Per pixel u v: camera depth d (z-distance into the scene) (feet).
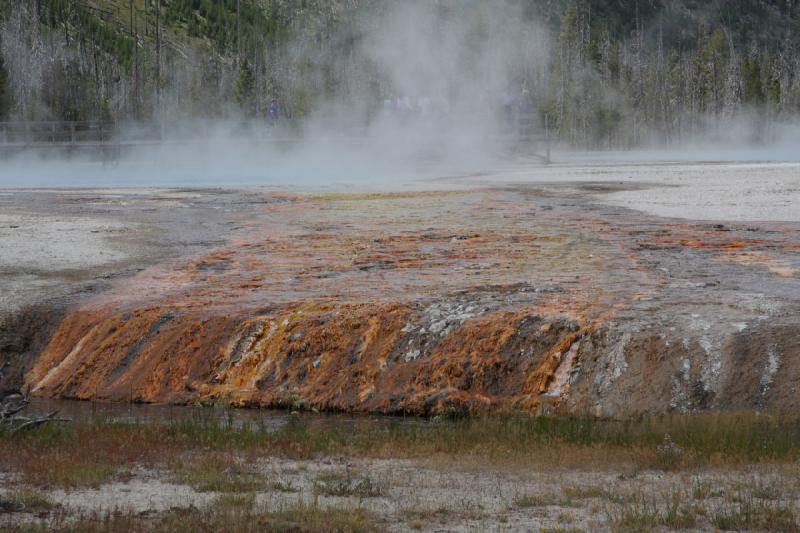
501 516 40.29
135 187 223.92
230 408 76.43
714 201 163.84
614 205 163.63
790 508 40.73
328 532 37.86
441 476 47.19
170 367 82.94
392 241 127.34
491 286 93.40
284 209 168.96
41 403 79.92
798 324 72.90
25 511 40.88
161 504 42.09
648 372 69.82
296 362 80.69
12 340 89.97
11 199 188.34
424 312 83.25
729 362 68.54
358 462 50.62
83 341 88.12
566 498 42.96
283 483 46.01
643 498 42.47
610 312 79.15
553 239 124.77
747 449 50.96
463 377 74.38
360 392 75.46
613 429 57.06
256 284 100.17
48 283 102.83
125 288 100.01
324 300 89.81
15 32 579.89
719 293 86.48
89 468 47.83
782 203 157.07
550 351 74.23
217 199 188.75
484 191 200.34
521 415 67.26
